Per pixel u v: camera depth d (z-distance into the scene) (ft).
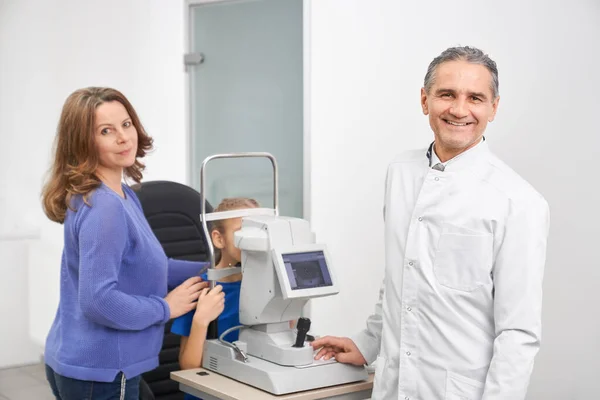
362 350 6.24
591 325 7.88
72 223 6.06
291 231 6.17
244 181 11.87
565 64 7.88
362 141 9.87
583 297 7.93
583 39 7.74
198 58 12.23
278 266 5.96
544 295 8.22
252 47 11.52
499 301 5.15
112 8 13.06
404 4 9.22
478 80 5.19
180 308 6.54
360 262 10.02
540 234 5.13
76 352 6.15
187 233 8.25
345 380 6.17
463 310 5.32
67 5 13.32
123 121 6.23
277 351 6.14
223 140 12.14
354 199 10.03
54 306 13.56
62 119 6.17
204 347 6.73
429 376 5.47
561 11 7.87
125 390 6.31
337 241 10.30
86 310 5.92
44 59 13.28
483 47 8.50
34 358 13.53
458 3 8.70
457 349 5.32
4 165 13.29
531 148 8.20
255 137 11.63
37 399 11.94
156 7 12.61
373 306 9.87
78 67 13.38
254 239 6.13
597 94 7.68
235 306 7.27
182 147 12.60
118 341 6.17
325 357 6.23
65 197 6.18
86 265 5.88
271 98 11.33
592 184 7.77
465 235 5.27
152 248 6.37
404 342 5.58
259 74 11.46
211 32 12.10
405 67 9.28
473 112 5.22
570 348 8.06
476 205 5.28
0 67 13.38
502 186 5.25
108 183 6.30
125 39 13.02
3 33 13.30
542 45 8.04
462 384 5.32
